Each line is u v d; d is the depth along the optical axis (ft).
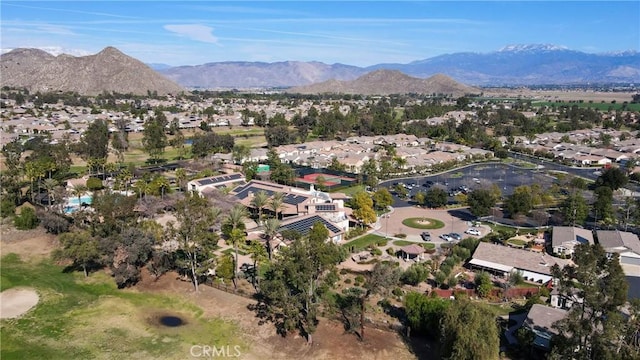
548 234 427.33
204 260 323.37
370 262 358.64
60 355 230.68
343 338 248.11
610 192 488.44
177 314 274.77
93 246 314.96
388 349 239.50
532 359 227.40
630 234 399.65
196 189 542.57
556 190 566.36
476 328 206.49
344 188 602.44
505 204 476.13
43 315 269.85
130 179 592.19
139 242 309.42
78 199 497.46
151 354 233.76
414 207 526.98
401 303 290.15
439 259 364.38
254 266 326.65
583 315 198.70
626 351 181.57
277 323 263.90
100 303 285.84
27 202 501.56
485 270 342.44
